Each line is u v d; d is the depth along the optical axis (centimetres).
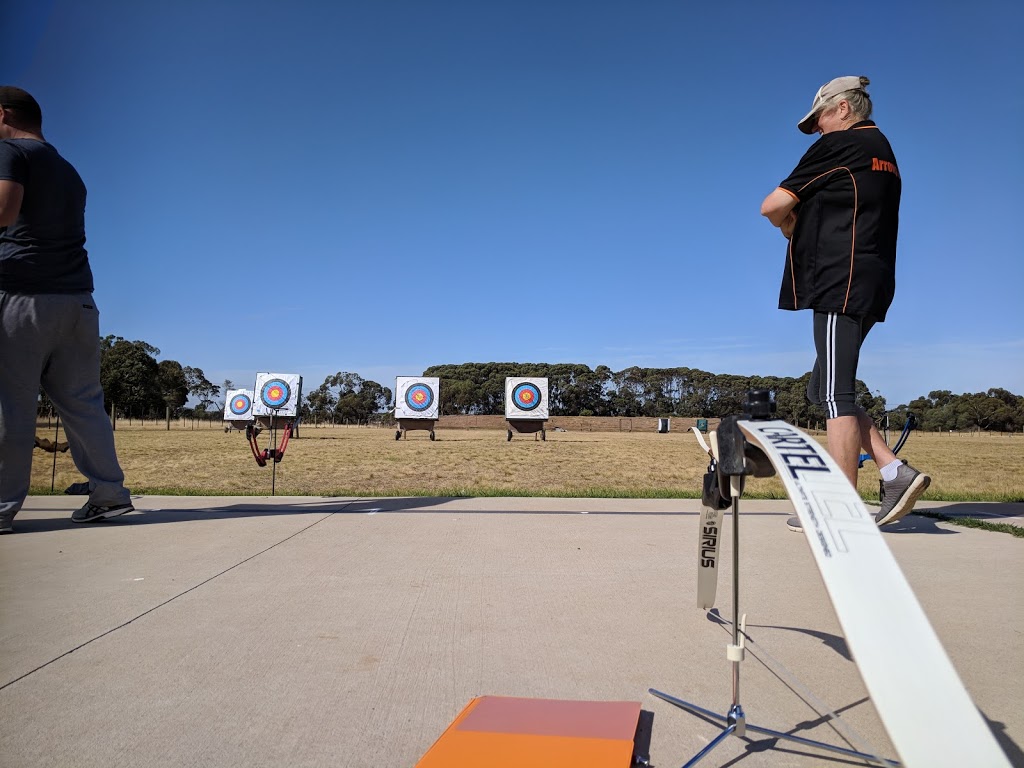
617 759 135
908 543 371
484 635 227
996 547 360
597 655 209
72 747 154
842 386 313
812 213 317
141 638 223
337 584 286
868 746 147
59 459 1402
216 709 173
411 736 159
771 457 113
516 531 397
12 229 382
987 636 226
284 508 490
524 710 162
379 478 1064
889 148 312
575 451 2044
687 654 210
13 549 350
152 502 524
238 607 255
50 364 407
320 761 148
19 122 394
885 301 314
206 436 2873
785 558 335
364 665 201
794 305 328
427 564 319
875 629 89
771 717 168
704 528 170
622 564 320
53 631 229
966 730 83
